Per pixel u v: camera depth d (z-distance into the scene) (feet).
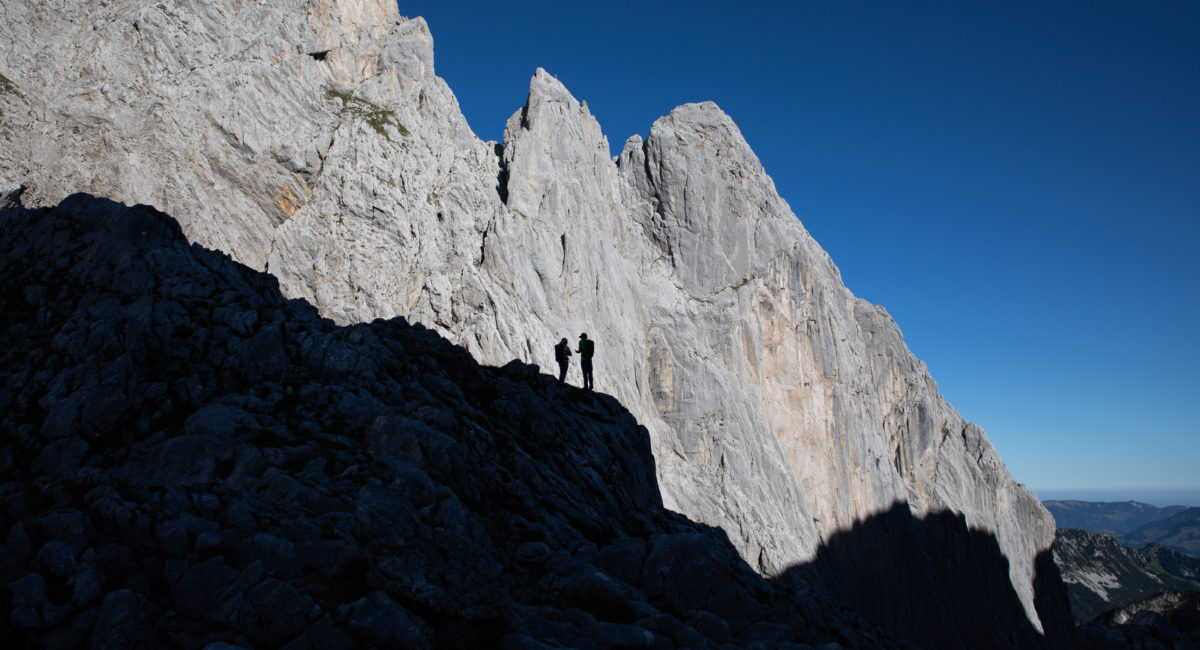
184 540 44.86
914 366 410.11
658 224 317.63
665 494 233.14
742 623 60.49
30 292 82.12
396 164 213.46
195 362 77.77
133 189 158.10
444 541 45.19
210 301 85.61
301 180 195.52
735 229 318.86
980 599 346.95
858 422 330.54
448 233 217.77
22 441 62.59
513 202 248.93
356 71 245.86
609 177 302.66
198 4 194.59
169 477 59.77
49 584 38.32
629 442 100.99
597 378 226.58
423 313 196.13
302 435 67.82
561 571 55.93
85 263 86.07
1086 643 57.06
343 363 79.36
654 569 60.03
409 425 63.05
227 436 64.39
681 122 334.85
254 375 77.46
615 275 267.59
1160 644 54.49
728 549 90.94
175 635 38.45
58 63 164.14
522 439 82.43
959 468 402.52
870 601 288.51
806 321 326.24
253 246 178.60
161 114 171.42
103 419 65.67
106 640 35.99
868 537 307.17
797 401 306.35
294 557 46.55
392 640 39.96
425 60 261.24
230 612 39.63
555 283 235.40
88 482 47.70
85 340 73.97
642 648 46.26
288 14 219.41
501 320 204.13
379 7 264.11
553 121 276.62
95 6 178.70
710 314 293.84
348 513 55.06
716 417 264.72
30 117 151.33
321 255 185.47
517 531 62.39
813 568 247.91
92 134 158.30
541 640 43.88
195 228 165.17
